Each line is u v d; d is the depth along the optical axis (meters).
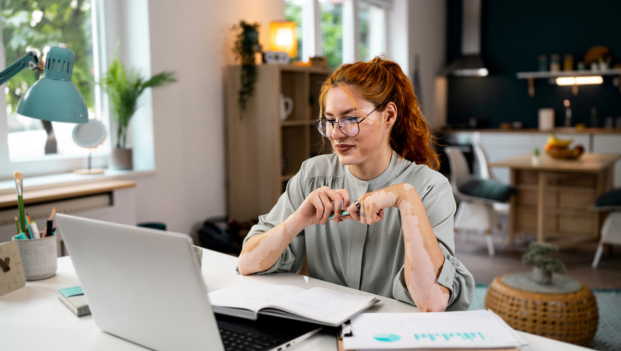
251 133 3.38
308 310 1.02
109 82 2.77
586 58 6.31
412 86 1.36
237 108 3.38
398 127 1.36
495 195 4.16
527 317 2.32
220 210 3.51
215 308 1.06
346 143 1.22
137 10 2.95
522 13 6.68
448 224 1.25
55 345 0.97
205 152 3.37
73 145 2.83
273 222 1.46
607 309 2.99
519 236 4.94
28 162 2.58
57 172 2.71
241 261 1.36
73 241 0.96
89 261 0.95
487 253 4.31
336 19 5.12
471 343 0.87
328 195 1.22
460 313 1.00
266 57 3.38
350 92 1.20
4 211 2.08
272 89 3.28
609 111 6.32
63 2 2.76
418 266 1.09
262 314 1.05
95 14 2.92
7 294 1.25
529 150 6.13
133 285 0.89
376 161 1.31
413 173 1.33
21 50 2.59
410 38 5.92
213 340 0.84
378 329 0.94
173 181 3.15
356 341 0.89
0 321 1.09
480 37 6.76
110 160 2.87
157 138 3.03
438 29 6.78
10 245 1.28
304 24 4.68
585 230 4.42
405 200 1.13
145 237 0.84
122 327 0.97
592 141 5.83
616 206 3.79
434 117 6.78
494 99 6.94
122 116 2.84
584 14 6.35
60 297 1.21
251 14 3.69
